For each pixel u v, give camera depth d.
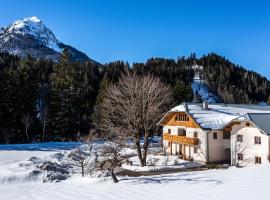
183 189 25.22
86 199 23.36
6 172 34.84
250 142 44.16
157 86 49.12
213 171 35.75
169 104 62.16
